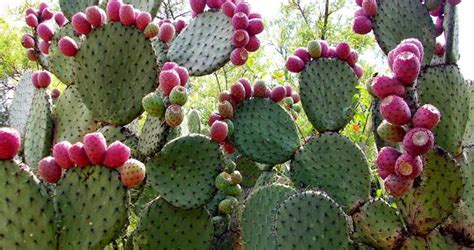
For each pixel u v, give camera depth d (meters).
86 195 1.35
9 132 1.25
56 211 1.34
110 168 1.36
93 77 1.84
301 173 1.83
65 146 1.38
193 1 2.22
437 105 1.50
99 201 1.35
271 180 2.06
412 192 1.39
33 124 2.15
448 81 1.53
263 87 1.95
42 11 2.57
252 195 1.75
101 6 2.42
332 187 1.77
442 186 1.37
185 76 1.70
